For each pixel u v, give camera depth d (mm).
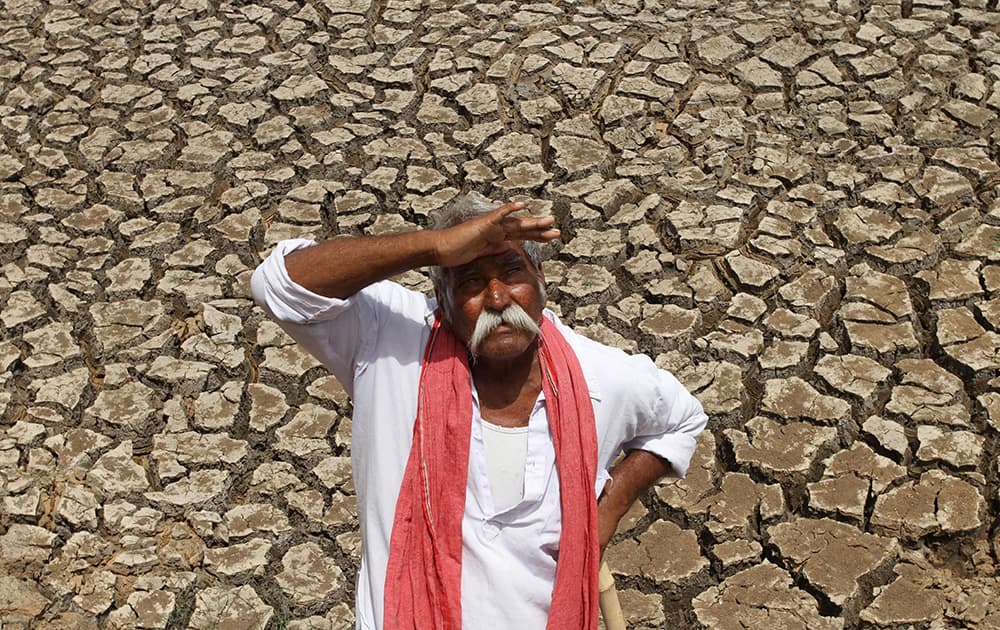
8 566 3738
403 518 2330
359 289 2338
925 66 5660
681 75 5715
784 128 5379
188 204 5262
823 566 3596
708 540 3740
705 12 6164
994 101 5418
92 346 4586
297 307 2344
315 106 5773
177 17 6523
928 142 5230
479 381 2381
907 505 3744
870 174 5086
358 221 5102
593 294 4625
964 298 4461
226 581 3711
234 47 6234
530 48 5973
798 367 4270
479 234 2221
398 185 5277
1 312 4746
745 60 5785
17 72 6230
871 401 4113
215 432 4199
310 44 6176
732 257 4707
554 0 6379
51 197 5348
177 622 3582
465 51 6012
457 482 2299
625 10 6219
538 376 2373
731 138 5320
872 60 5715
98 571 3730
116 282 4852
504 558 2295
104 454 4133
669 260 4746
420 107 5688
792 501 3857
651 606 3574
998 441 3938
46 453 4133
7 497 3947
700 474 3924
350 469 4043
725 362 4305
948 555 3646
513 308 2279
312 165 5410
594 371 2391
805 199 4961
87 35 6484
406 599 2326
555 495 2324
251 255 5020
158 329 4637
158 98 5934
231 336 4566
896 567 3592
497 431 2340
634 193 5113
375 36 6199
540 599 2320
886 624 3424
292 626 3582
